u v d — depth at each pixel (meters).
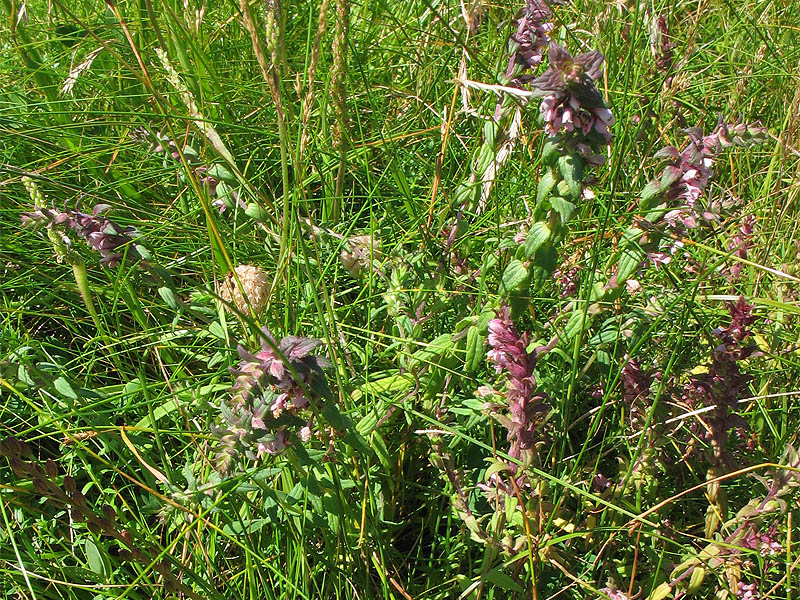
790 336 0.37
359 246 0.34
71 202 0.40
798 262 0.39
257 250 0.40
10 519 0.28
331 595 0.28
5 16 0.53
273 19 0.24
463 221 0.35
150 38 0.49
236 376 0.23
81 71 0.41
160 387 0.33
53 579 0.26
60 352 0.36
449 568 0.29
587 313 0.31
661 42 0.44
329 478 0.27
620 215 0.37
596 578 0.30
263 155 0.45
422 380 0.31
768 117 0.52
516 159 0.44
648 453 0.30
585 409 0.35
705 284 0.39
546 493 0.28
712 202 0.34
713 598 0.29
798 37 0.59
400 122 0.49
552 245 0.28
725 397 0.30
